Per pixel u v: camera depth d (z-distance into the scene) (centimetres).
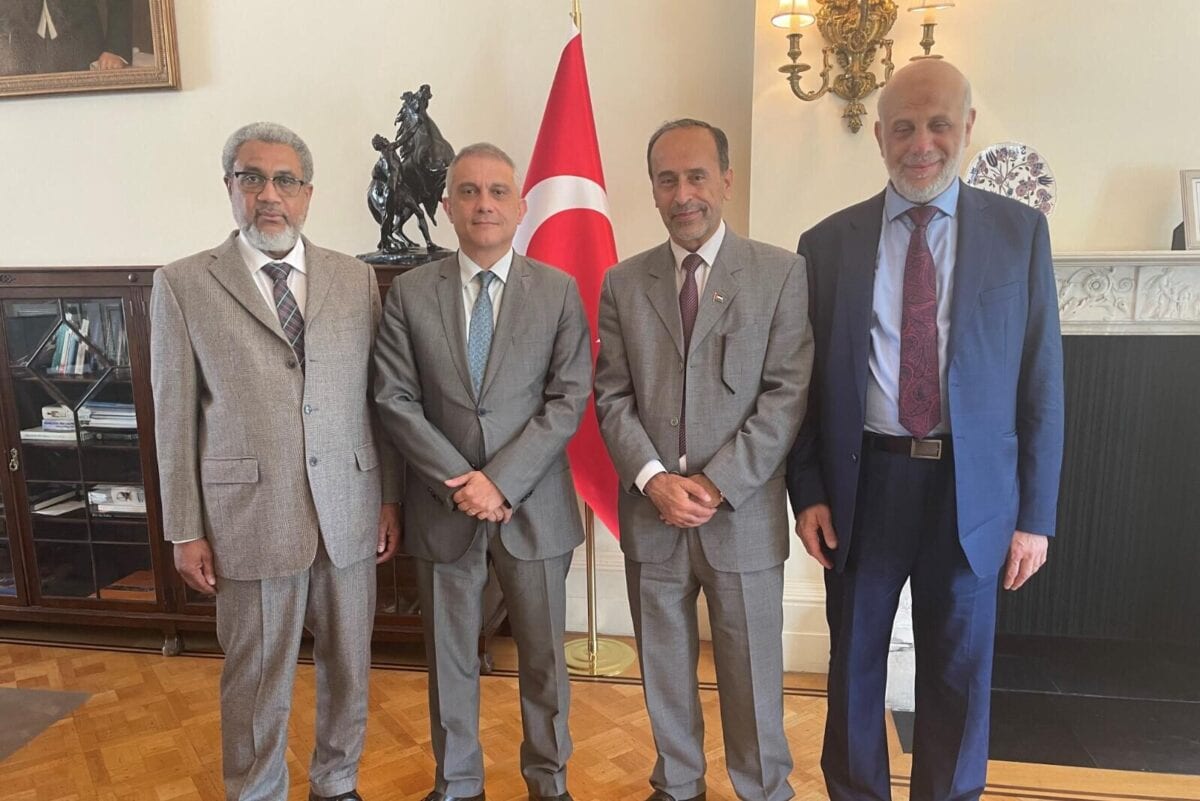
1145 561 240
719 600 154
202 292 151
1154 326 216
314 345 154
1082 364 230
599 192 229
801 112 215
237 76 263
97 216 277
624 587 268
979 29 207
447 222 257
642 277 159
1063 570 245
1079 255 202
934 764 155
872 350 146
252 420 151
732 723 160
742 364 150
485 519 153
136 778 190
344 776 169
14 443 255
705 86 241
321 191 264
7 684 237
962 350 138
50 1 264
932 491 144
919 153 137
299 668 243
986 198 144
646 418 155
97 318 246
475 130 255
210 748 202
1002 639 249
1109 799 176
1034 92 208
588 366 167
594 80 248
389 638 244
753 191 221
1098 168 208
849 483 146
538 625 164
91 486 255
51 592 264
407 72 256
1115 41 203
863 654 154
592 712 217
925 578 149
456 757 169
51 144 275
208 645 263
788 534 159
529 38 249
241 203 152
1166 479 233
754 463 145
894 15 204
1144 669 231
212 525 153
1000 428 140
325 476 154
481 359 160
